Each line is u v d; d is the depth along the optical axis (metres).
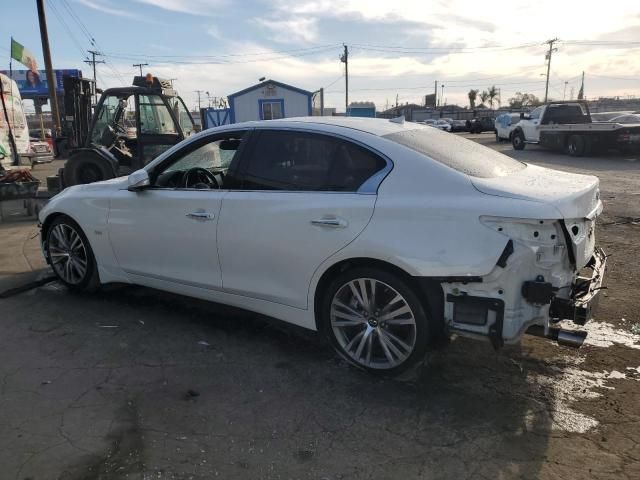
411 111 75.50
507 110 56.03
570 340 3.06
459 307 3.14
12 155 15.70
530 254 2.95
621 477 2.58
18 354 3.88
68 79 12.43
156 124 11.43
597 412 3.13
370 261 3.38
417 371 3.62
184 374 3.60
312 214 3.50
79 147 11.76
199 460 2.72
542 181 3.36
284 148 3.79
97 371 3.63
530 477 2.59
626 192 10.32
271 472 2.64
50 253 5.17
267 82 30.11
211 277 4.12
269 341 4.11
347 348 3.62
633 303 4.75
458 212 3.07
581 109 19.64
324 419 3.08
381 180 3.38
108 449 2.80
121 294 5.12
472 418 3.08
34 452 2.77
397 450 2.80
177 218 4.18
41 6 23.84
